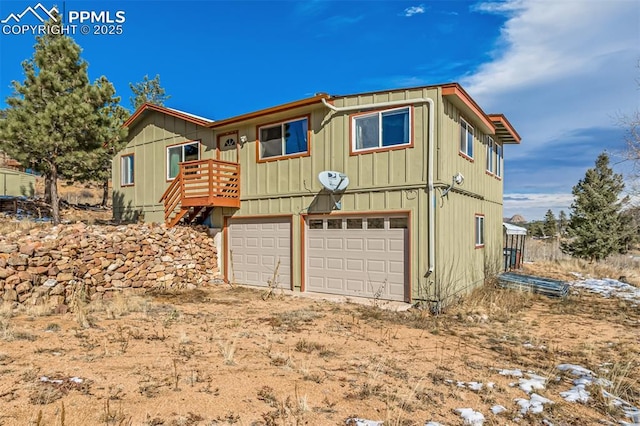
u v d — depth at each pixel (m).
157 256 11.38
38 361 4.55
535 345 6.62
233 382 4.23
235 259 12.99
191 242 12.55
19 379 3.95
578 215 23.53
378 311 8.76
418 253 9.50
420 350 6.04
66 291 9.01
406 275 9.74
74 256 9.54
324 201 11.03
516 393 4.42
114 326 6.61
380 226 10.19
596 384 4.72
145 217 15.79
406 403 3.96
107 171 18.03
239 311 8.56
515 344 6.65
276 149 12.14
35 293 8.37
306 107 11.06
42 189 30.16
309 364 5.02
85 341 5.56
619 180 22.67
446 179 9.63
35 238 9.45
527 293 11.43
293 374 4.61
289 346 5.87
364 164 10.36
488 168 14.36
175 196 13.29
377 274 10.20
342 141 10.75
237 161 13.05
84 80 13.50
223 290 11.71
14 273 8.32
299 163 11.55
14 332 5.76
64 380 3.98
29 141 12.02
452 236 10.10
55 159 12.69
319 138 11.16
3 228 11.30
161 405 3.56
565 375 5.14
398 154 9.86
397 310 8.93
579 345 6.69
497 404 4.09
